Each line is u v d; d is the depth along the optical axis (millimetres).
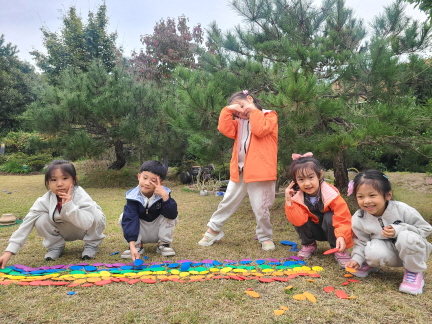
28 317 1583
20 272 2250
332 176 7871
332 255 2730
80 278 2107
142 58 12430
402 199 5734
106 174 8484
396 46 4254
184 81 3945
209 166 8977
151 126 8047
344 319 1589
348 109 4016
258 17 5051
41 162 13594
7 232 3486
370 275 2246
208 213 4777
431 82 4078
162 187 2670
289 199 2605
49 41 13945
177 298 1806
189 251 2863
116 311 1656
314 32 5133
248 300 1788
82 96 7453
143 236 2746
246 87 4441
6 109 17875
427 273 2297
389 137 3764
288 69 3254
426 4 3740
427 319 1590
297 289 1953
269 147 2947
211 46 5336
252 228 3822
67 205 2389
